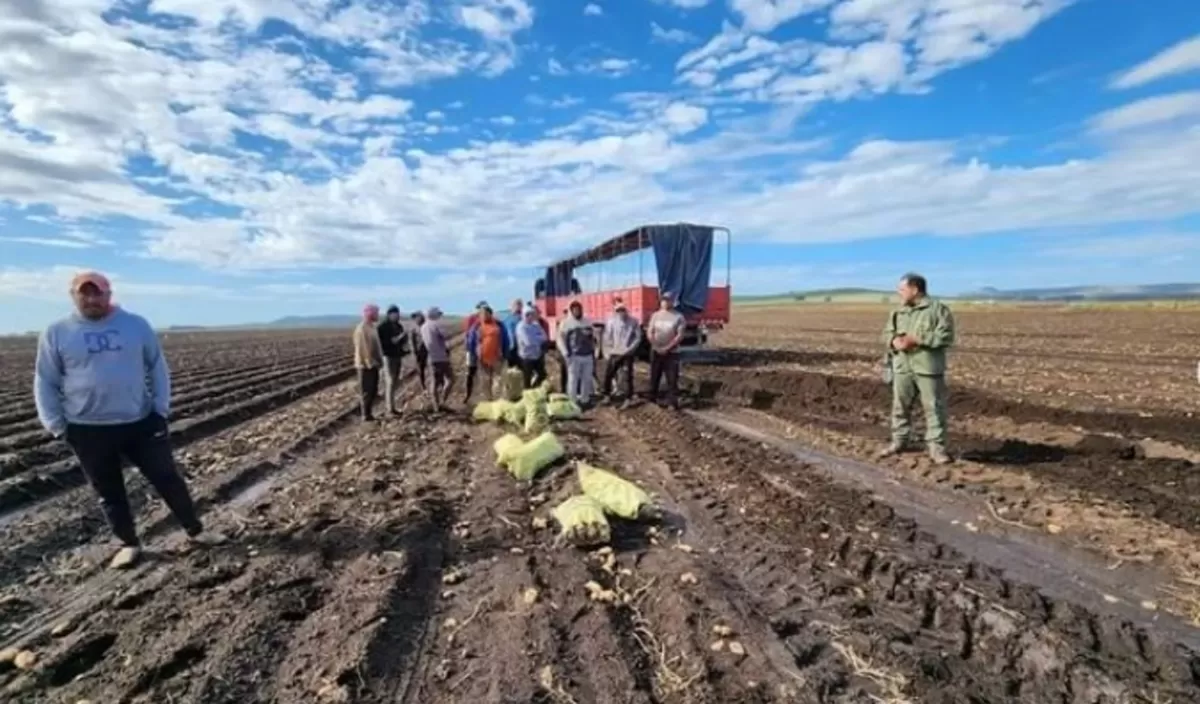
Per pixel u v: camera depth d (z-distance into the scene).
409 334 17.92
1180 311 58.12
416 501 8.03
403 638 4.86
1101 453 9.83
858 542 6.54
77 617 5.29
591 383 15.39
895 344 9.57
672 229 20.69
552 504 7.86
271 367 30.88
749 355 27.42
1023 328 42.94
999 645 4.68
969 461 9.55
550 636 4.80
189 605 5.42
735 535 6.82
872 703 4.01
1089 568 5.99
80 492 9.24
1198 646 4.68
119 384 6.09
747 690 4.11
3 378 26.62
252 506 8.25
